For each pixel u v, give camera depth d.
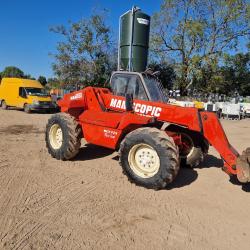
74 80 31.02
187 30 29.20
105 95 7.49
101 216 4.93
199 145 7.64
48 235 4.32
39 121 16.88
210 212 5.27
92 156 8.42
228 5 29.20
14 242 4.13
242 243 4.35
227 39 29.80
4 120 16.75
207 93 31.78
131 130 6.85
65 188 6.05
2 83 24.66
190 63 29.38
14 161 7.82
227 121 21.94
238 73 34.31
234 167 6.02
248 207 5.54
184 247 4.18
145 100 7.10
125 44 8.56
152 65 29.98
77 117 7.77
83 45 30.28
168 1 29.91
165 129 7.34
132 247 4.12
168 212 5.19
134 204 5.43
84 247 4.07
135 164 6.29
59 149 7.83
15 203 5.28
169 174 5.85
